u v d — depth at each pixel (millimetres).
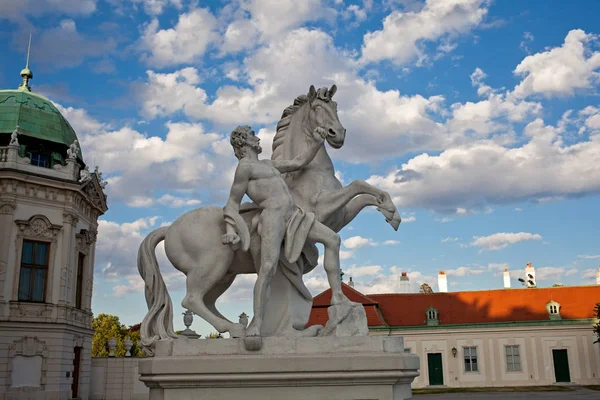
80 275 27812
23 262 24500
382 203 5230
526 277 42094
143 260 5332
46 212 25375
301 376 4406
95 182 28625
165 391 4566
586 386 31859
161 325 5145
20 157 25375
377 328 34094
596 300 34781
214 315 5008
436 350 34625
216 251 5109
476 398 23281
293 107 5895
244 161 5074
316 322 27984
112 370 29078
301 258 5309
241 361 4488
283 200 5000
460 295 36812
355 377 4383
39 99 29719
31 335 23828
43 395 23594
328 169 5660
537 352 33625
